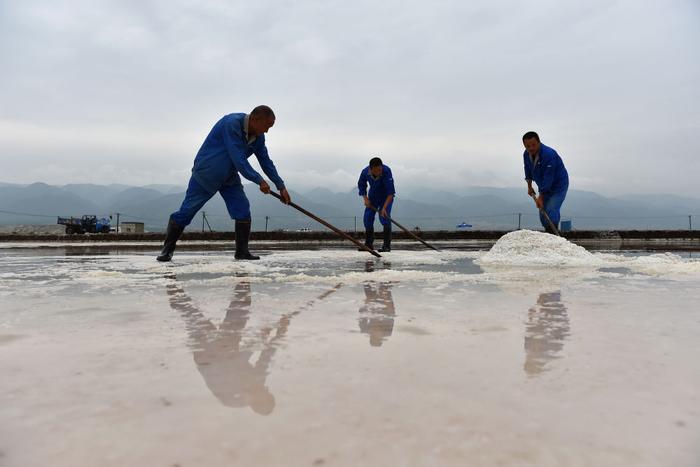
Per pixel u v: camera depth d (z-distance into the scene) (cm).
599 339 130
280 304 193
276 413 77
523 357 112
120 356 114
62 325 152
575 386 91
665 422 74
